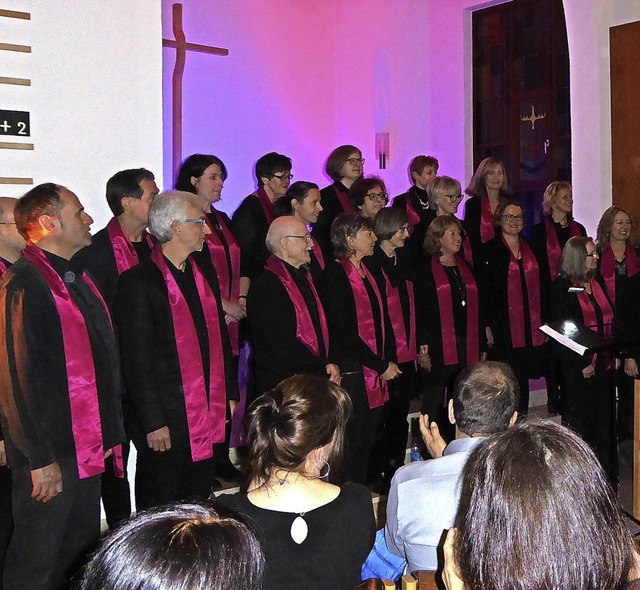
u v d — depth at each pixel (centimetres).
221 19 816
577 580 95
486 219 562
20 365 250
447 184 518
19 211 269
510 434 106
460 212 759
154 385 296
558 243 542
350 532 173
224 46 820
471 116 755
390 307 427
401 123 818
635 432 365
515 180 733
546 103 701
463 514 111
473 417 210
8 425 250
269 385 350
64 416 264
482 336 467
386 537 206
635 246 516
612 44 600
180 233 307
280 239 358
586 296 466
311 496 174
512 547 97
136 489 316
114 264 345
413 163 576
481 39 748
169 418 305
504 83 734
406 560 202
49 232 267
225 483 413
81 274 284
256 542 89
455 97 761
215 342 322
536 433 106
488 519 100
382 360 387
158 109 387
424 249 461
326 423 174
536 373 517
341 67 888
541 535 96
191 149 806
